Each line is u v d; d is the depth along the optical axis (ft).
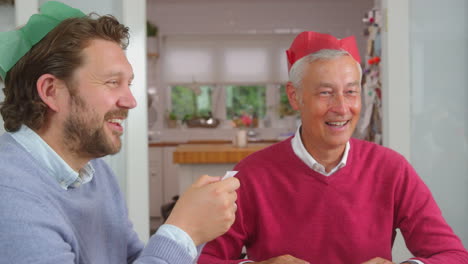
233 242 4.03
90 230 2.82
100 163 3.27
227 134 19.57
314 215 3.92
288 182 4.01
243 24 19.49
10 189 2.20
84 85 2.50
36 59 2.48
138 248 3.43
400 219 4.07
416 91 7.79
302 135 4.15
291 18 19.48
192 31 19.44
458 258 3.64
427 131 7.82
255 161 4.18
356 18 19.43
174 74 19.65
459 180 7.84
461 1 7.75
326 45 3.82
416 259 3.57
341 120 3.80
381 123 8.60
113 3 7.32
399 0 7.63
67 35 2.49
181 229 2.43
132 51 7.27
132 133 7.33
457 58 7.77
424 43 7.77
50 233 2.22
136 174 7.34
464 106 7.80
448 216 7.87
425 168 7.85
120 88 2.60
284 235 3.95
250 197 4.05
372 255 3.90
